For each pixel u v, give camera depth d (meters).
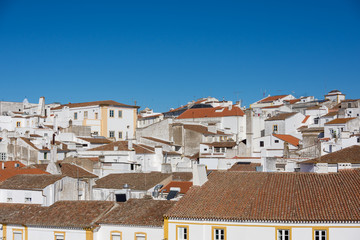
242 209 48.78
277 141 104.31
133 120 138.12
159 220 50.91
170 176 69.50
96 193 69.00
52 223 53.31
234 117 137.75
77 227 52.25
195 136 116.25
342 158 67.12
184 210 49.91
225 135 122.94
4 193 63.19
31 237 54.34
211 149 107.94
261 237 46.91
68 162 80.69
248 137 101.31
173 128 118.38
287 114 128.88
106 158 95.50
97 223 52.28
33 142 105.81
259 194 51.03
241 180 54.25
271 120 127.75
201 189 53.50
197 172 54.22
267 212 47.75
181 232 49.31
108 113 133.38
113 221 51.94
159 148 98.06
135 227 51.06
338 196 48.84
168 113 177.75
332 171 58.38
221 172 56.62
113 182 69.88
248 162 81.50
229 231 47.66
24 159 99.06
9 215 56.31
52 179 63.06
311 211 47.06
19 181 64.00
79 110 138.75
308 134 108.31
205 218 48.22
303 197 49.47
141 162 96.19
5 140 104.31
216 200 50.94
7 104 168.12
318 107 146.25
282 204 48.75
